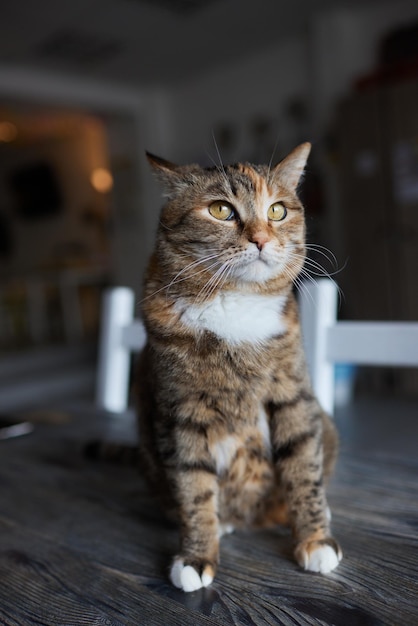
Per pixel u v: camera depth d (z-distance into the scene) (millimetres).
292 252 1176
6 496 1122
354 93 4043
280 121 5223
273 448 1070
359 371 4102
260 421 1060
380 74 3932
